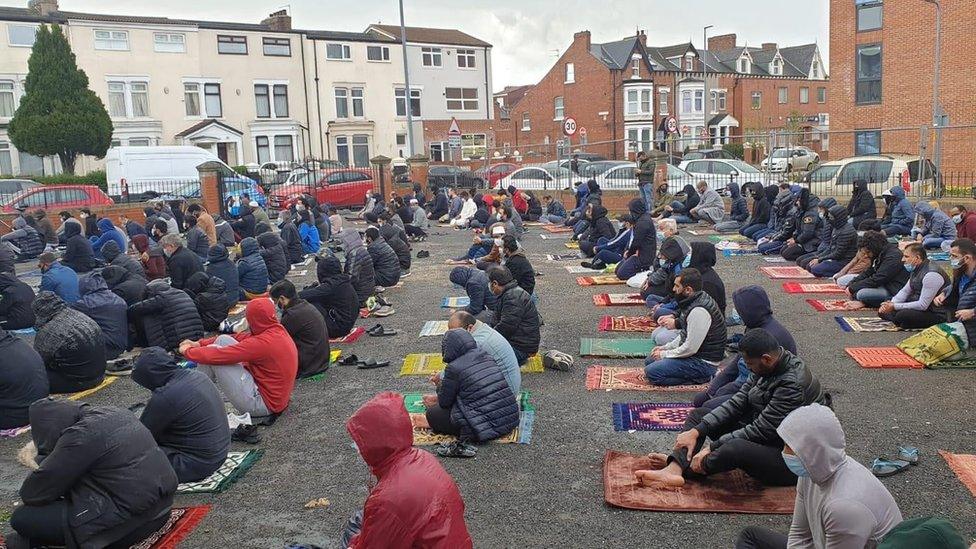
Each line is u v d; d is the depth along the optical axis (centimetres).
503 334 771
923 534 258
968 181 2142
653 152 2266
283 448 605
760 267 1322
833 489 317
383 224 1487
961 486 489
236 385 632
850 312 957
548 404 674
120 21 3634
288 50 4150
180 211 2070
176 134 3816
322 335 786
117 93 3672
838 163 1955
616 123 4762
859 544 306
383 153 4519
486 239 1537
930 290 831
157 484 437
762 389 484
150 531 446
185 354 635
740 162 2388
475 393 583
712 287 784
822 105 5875
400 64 4547
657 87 4928
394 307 1125
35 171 3550
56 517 416
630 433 599
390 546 307
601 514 474
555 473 536
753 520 454
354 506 503
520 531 459
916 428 584
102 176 3231
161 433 519
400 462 316
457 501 319
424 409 663
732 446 477
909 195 1805
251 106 4044
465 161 4106
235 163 3944
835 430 316
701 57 5478
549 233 2000
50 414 422
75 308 831
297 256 1623
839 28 3231
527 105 5206
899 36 3053
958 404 628
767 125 5544
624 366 779
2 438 645
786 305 1014
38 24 3497
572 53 4897
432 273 1427
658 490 495
